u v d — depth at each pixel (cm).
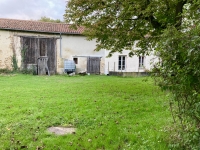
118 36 821
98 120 435
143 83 1007
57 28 1608
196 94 218
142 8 689
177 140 289
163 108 527
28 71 1485
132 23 796
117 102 590
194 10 249
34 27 1520
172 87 232
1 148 308
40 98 637
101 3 753
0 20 1510
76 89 812
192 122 238
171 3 632
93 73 1669
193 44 190
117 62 1722
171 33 221
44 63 1542
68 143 329
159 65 250
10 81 1025
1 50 1438
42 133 365
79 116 460
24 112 488
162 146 310
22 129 380
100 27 790
